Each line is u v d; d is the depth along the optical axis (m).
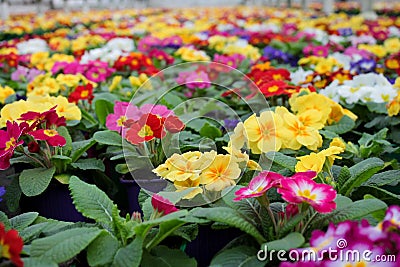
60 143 2.29
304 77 3.95
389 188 2.33
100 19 12.13
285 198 1.51
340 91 3.26
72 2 20.81
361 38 6.91
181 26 9.49
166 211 1.74
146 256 1.68
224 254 1.62
